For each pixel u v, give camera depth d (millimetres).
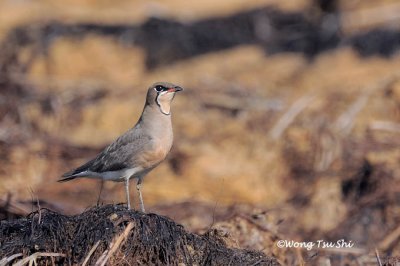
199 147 18062
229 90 20922
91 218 10633
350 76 21281
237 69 22750
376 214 15039
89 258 10297
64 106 20344
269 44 24344
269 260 11086
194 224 13641
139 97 20969
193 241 10922
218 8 27297
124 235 10406
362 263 12758
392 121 18797
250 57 23656
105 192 16109
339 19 24500
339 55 22938
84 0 28922
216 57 23953
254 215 12977
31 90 21312
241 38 24844
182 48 24266
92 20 26219
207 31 24844
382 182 15938
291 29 24984
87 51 24156
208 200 15602
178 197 15844
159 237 10578
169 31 24719
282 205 15789
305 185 16688
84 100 20766
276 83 21469
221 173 17094
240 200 16141
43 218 10820
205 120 19469
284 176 17125
